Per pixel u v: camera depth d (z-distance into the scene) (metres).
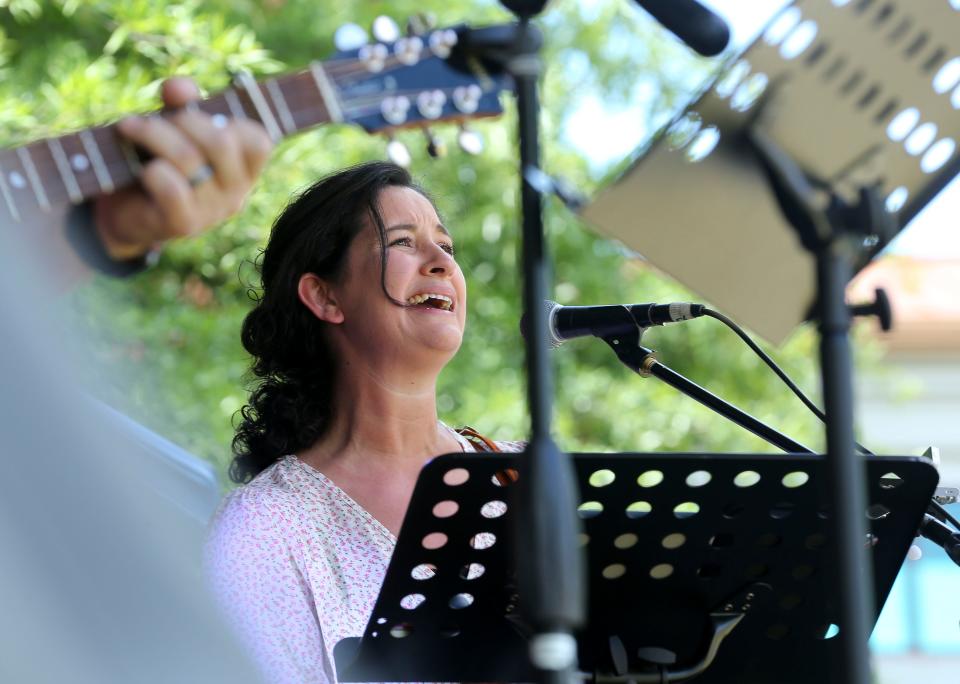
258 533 5.88
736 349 17.11
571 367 16.78
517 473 3.97
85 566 2.40
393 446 6.39
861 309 4.34
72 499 2.40
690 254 4.00
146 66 13.57
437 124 4.50
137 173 3.94
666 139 3.86
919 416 22.67
